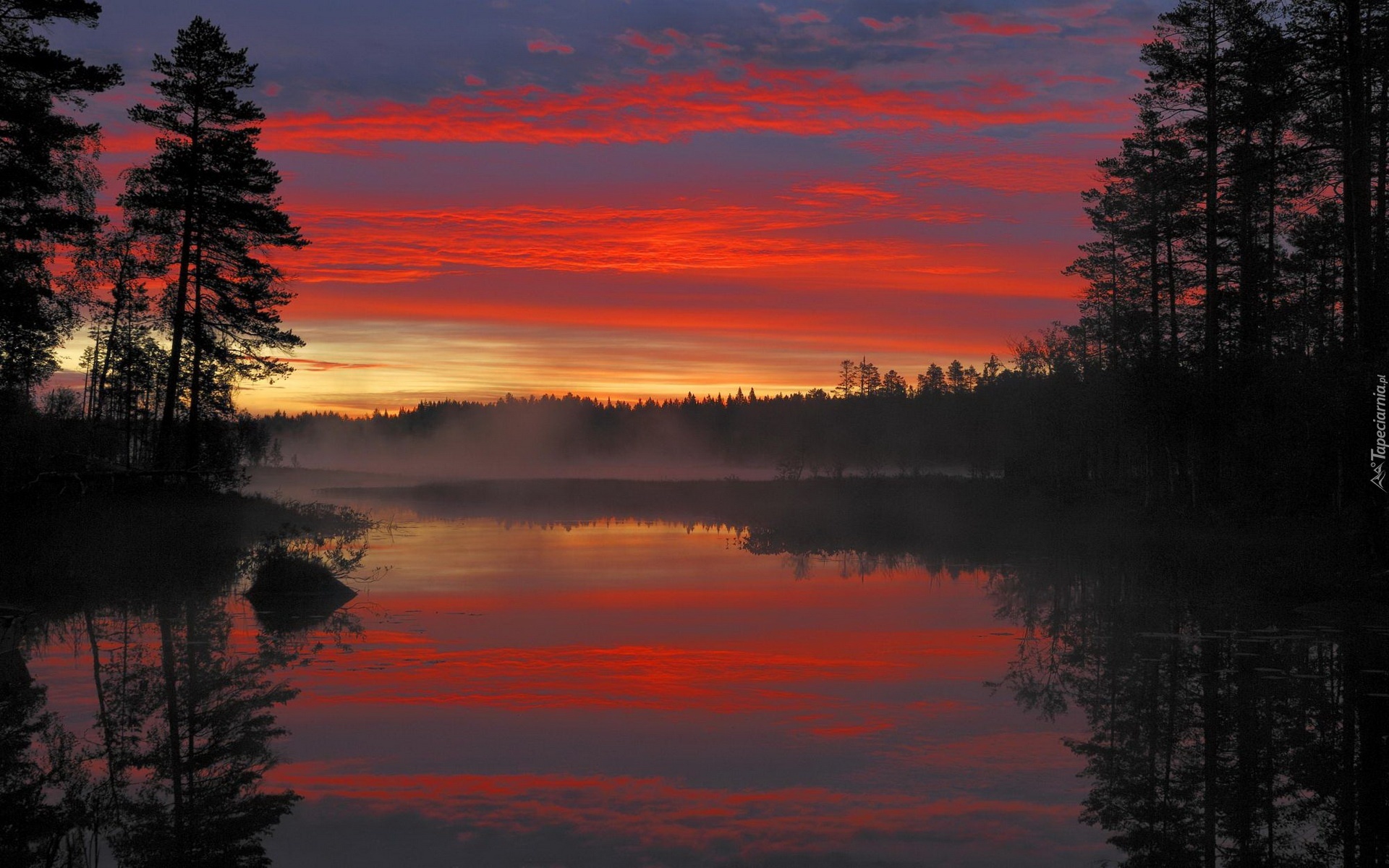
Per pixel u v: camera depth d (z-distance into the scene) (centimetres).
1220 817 729
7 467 2823
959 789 791
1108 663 1285
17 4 2634
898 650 1377
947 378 11862
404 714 1014
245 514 3114
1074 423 5094
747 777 817
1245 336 3825
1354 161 2077
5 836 684
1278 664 1277
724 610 1753
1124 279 4700
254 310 3628
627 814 729
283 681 1165
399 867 629
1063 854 655
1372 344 2023
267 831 693
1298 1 2116
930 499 4769
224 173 3438
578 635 1487
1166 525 3228
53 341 3334
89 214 3259
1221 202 3722
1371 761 866
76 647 1359
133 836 684
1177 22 3269
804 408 15662
